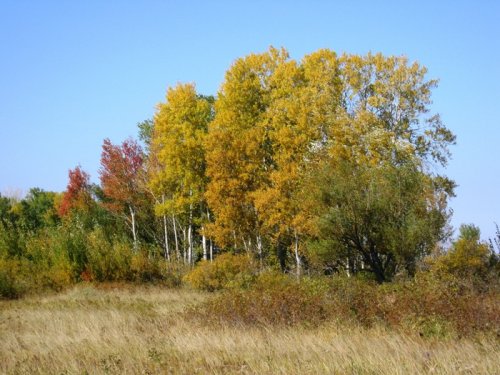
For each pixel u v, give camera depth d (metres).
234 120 37.41
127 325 16.77
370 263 26.69
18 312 21.67
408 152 33.34
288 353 11.80
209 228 35.53
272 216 32.47
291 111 35.06
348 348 11.87
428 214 25.64
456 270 22.06
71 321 18.08
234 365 11.30
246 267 31.83
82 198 53.19
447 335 13.12
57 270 36.12
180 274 37.25
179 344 13.50
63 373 10.91
